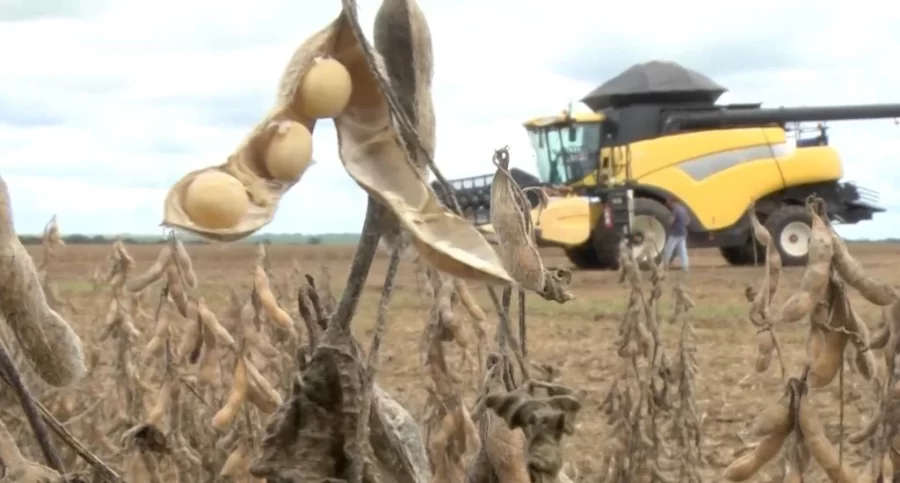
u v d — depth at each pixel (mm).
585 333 17469
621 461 6270
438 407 4273
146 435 3979
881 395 3969
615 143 31250
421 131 2129
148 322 6285
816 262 3707
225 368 5570
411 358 12008
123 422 5395
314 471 2164
